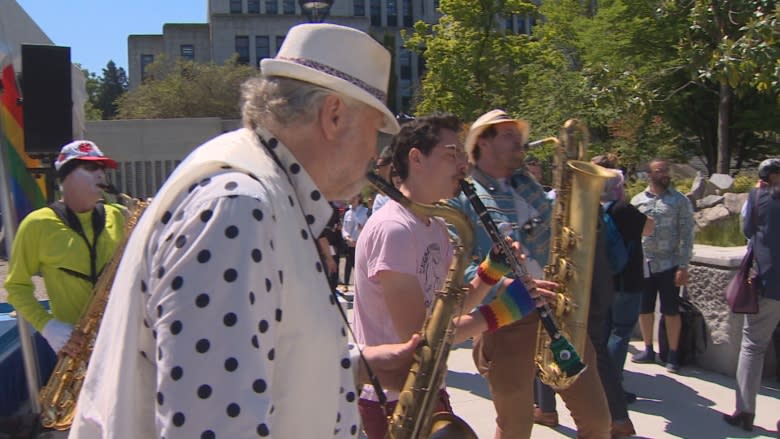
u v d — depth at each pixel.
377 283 2.49
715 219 8.47
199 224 1.13
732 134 19.61
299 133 1.39
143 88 35.16
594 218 3.10
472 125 3.20
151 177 21.00
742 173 18.38
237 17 52.44
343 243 9.27
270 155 1.36
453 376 5.71
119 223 3.61
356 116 1.44
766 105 17.97
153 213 1.22
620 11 16.44
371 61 1.47
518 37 21.25
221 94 33.62
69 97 4.60
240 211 1.15
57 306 3.45
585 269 3.06
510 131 3.18
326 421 1.32
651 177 5.66
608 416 3.15
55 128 4.55
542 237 3.21
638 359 5.94
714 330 5.59
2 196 3.78
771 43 7.61
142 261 1.22
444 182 2.57
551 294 2.73
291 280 1.25
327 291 1.34
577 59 21.00
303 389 1.28
